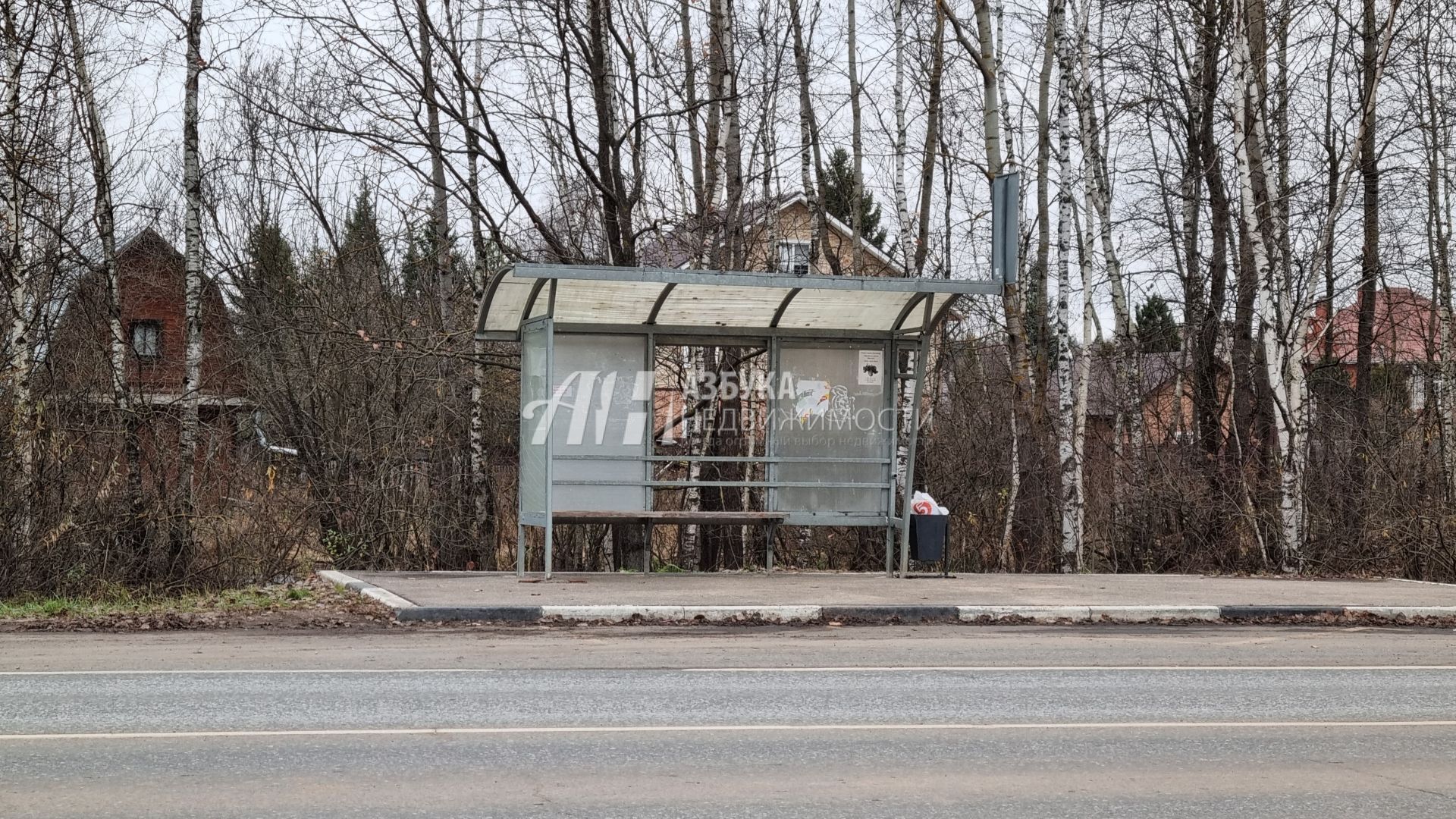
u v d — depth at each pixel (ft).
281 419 80.53
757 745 24.12
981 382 97.71
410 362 80.23
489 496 79.10
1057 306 73.41
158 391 68.44
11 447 57.06
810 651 37.17
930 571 72.79
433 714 26.78
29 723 25.45
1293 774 22.49
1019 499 84.94
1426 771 22.84
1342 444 78.95
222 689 29.58
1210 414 86.17
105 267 65.41
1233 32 75.66
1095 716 27.61
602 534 77.00
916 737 25.03
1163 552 77.00
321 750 23.25
